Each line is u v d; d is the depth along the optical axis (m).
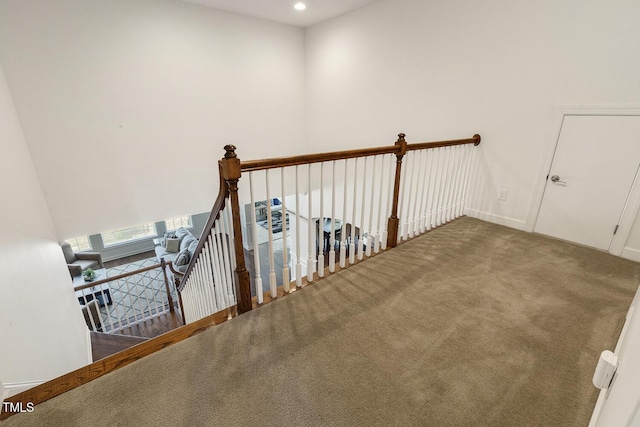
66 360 2.02
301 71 5.02
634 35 2.13
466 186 3.32
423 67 3.46
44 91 3.11
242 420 1.12
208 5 3.84
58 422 1.10
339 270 2.22
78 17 3.14
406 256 2.44
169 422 1.11
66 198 3.46
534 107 2.71
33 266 1.89
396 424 1.11
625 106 2.23
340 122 4.70
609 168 2.40
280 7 3.93
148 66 3.65
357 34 4.09
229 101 4.39
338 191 4.84
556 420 1.12
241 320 1.67
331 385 1.27
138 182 3.91
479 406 1.18
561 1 2.40
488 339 1.53
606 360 0.80
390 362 1.39
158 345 1.47
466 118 3.21
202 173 4.40
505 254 2.47
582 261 2.35
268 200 1.69
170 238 8.15
